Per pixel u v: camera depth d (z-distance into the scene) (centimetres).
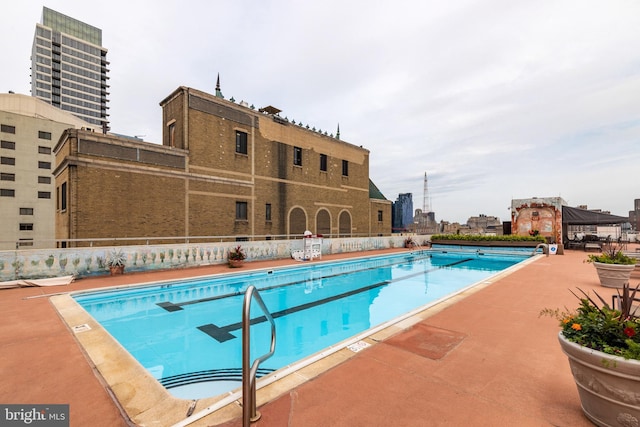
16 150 4834
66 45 11938
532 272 1184
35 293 854
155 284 1016
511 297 758
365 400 298
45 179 5066
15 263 953
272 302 967
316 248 1802
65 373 386
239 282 1198
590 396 248
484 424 256
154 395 332
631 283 898
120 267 1138
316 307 915
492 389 318
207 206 2072
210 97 2130
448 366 375
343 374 355
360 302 976
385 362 387
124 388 347
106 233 1623
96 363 416
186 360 545
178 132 2039
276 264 1506
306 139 2861
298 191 2761
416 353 416
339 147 3219
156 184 1823
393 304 953
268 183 2506
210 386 453
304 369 368
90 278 1075
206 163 2088
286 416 271
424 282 1306
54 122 5178
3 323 596
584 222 2464
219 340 642
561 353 414
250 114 2397
